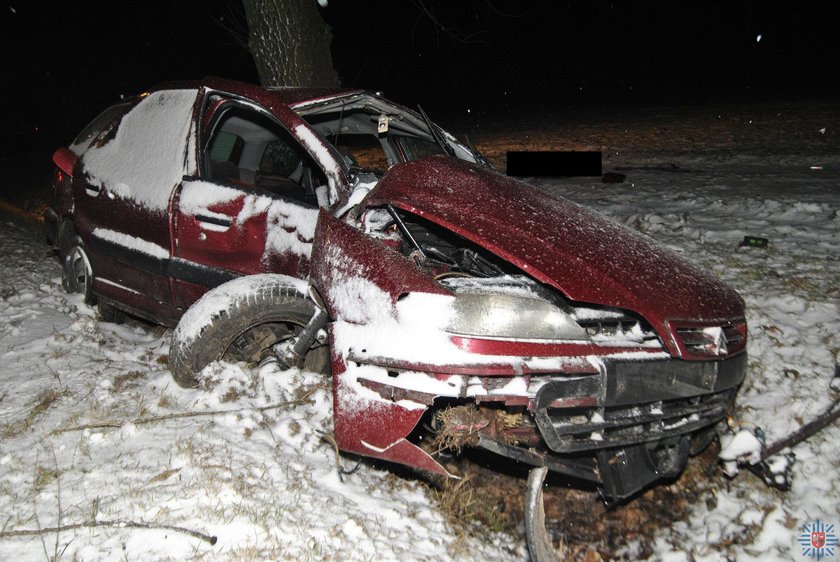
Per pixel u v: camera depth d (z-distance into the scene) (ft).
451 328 9.81
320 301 12.39
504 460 12.96
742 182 31.65
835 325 16.06
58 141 65.51
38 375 13.85
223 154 16.69
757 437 12.97
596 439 10.12
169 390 12.88
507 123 65.77
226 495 10.25
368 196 11.90
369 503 11.12
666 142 46.73
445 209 11.34
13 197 37.96
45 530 9.13
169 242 13.69
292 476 11.16
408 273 10.41
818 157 37.93
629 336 10.57
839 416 13.37
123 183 15.01
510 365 9.61
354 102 15.61
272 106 13.75
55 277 20.58
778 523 11.64
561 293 10.58
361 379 10.27
